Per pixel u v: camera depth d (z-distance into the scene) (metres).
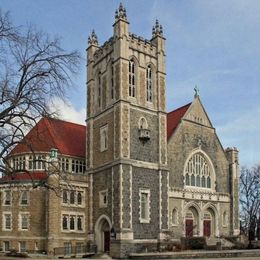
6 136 28.50
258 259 37.59
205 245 52.56
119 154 52.19
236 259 37.91
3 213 57.22
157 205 54.38
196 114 63.66
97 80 60.56
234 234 63.78
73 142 64.94
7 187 56.75
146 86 57.53
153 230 53.19
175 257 43.94
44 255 51.16
